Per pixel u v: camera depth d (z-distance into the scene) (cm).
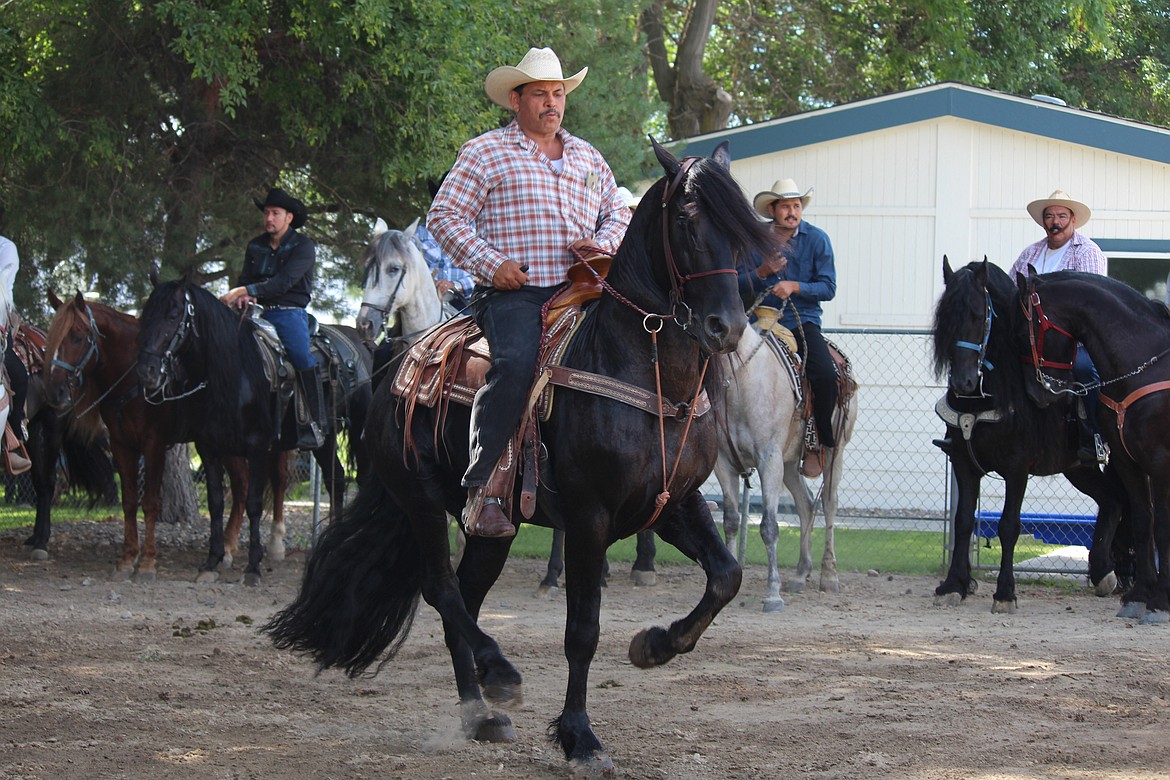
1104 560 1311
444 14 1475
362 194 1775
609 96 1930
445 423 672
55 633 986
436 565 695
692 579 1415
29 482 2111
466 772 606
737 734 679
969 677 849
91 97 1595
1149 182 1847
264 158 1752
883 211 1919
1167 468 1118
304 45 1564
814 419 1237
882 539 1788
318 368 1374
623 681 830
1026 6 3116
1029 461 1186
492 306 650
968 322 1145
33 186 1584
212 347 1262
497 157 666
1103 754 639
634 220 611
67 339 1273
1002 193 1894
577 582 605
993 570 1486
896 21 3112
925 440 1894
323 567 711
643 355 599
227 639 976
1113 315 1138
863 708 747
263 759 626
